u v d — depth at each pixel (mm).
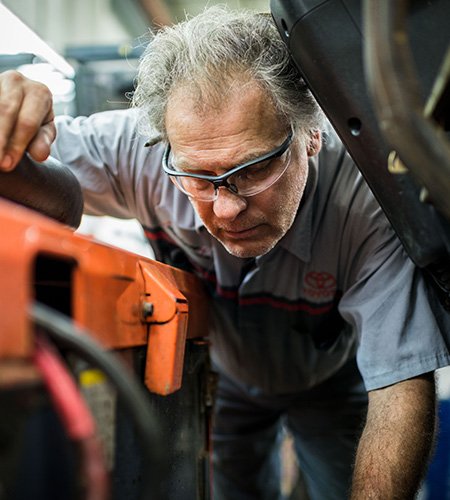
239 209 1019
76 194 970
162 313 811
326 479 1929
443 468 2473
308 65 879
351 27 827
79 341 486
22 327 477
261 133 991
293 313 1440
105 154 1440
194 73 996
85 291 595
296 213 1221
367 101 843
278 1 864
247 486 1977
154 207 1438
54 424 518
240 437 1938
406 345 1104
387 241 1207
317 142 1174
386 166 857
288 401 1835
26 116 833
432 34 769
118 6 2566
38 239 510
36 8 1847
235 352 1574
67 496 519
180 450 988
